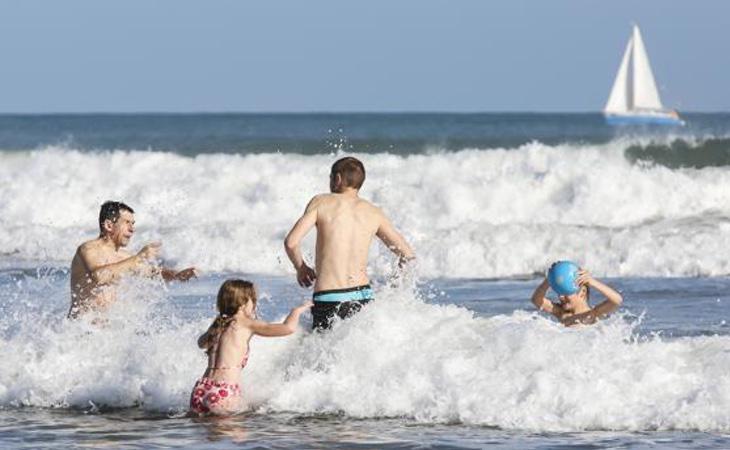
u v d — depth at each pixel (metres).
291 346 25.59
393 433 22.31
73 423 23.84
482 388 23.52
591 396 22.84
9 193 65.81
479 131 181.00
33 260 54.50
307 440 21.84
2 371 26.78
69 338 27.33
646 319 35.03
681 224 57.81
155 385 25.41
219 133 156.88
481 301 40.56
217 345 24.70
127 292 28.09
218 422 23.53
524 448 21.00
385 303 25.80
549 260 51.09
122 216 28.67
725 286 44.19
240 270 51.56
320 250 25.94
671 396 22.92
